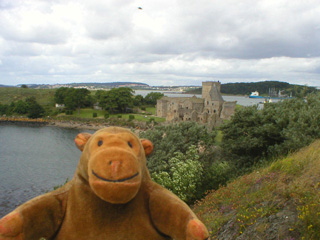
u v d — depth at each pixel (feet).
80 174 8.82
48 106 394.11
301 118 51.19
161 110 329.11
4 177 129.18
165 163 57.62
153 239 8.64
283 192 26.55
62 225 8.51
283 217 23.15
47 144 206.18
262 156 59.77
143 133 70.95
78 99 352.69
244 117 66.69
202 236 7.19
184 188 46.37
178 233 7.98
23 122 319.68
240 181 39.58
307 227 19.80
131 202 8.62
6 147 192.75
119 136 8.49
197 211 37.93
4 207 96.22
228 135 69.15
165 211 8.39
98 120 318.04
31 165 150.92
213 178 55.62
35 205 7.99
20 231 7.29
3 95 466.29
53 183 123.65
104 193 7.02
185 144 69.15
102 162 7.29
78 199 8.40
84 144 9.57
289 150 47.73
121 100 349.82
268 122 62.80
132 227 8.45
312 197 23.04
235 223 27.35
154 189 9.12
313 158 31.37
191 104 283.18
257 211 26.43
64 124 308.60
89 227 8.22
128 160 7.40
